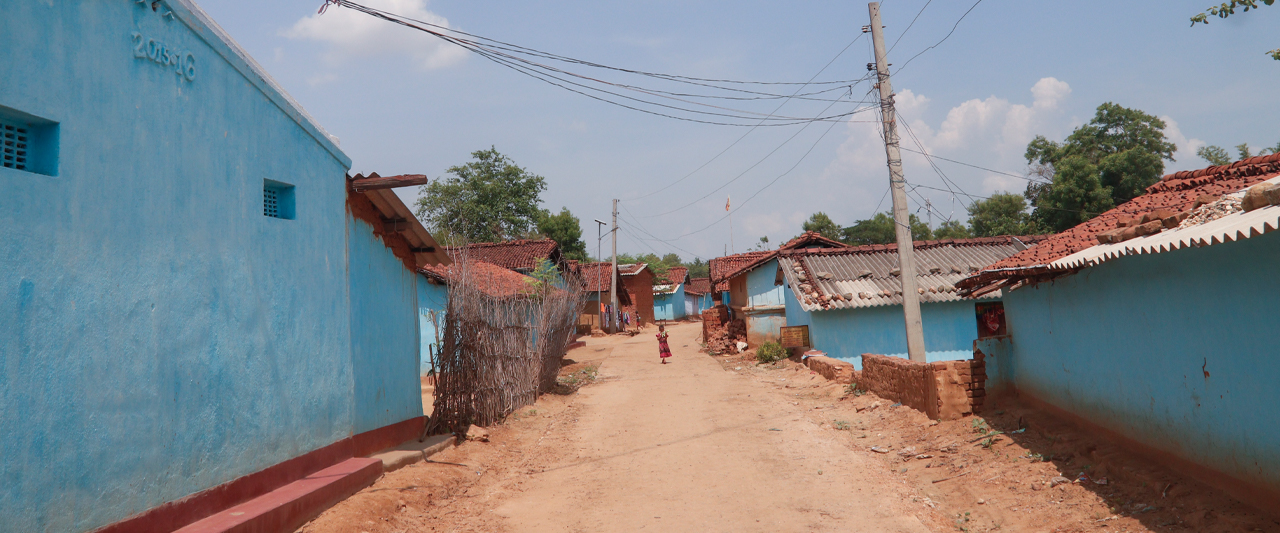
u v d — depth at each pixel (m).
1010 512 6.72
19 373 4.27
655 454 10.28
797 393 15.42
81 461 4.66
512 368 13.76
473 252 27.19
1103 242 8.08
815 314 21.19
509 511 7.72
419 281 18.66
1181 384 6.55
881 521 6.85
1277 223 4.61
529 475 9.38
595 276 47.50
